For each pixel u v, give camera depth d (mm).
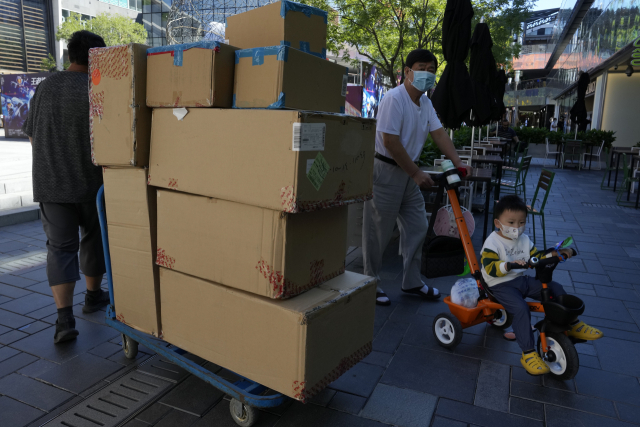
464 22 4406
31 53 41906
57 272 2703
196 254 1979
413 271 3574
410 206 3469
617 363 2689
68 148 2676
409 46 14570
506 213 2568
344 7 13297
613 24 15531
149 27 32969
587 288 3906
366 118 1978
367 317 2146
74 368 2514
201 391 2316
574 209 7551
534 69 47688
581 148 13773
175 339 2170
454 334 2744
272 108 1716
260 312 1820
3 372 2469
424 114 3330
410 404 2252
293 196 1596
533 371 2416
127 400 2234
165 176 2006
